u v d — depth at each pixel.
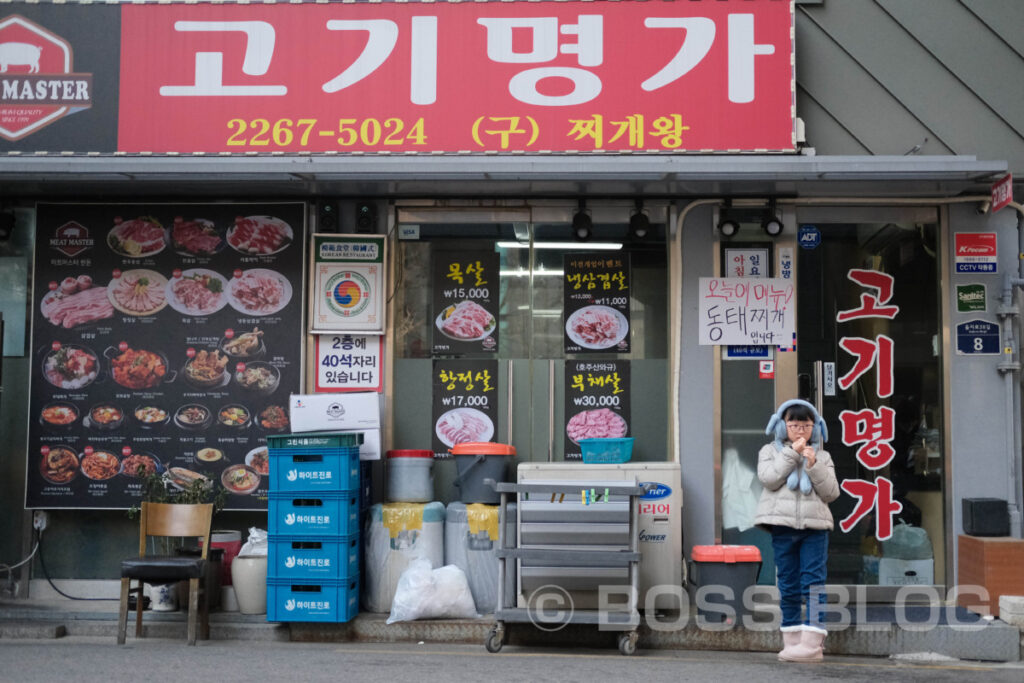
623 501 6.51
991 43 7.87
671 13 7.57
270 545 6.83
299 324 7.77
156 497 7.46
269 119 7.62
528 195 7.78
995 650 6.46
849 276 7.77
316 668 5.83
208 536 6.99
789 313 7.74
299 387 7.72
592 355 7.82
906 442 7.69
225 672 5.69
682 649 6.67
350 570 6.85
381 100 7.61
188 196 7.84
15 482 7.85
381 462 7.75
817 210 7.81
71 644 6.70
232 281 7.81
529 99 7.57
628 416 7.78
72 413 7.76
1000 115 7.82
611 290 7.85
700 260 7.79
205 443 7.72
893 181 7.18
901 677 5.77
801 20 7.92
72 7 7.74
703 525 7.63
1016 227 7.72
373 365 7.81
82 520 7.84
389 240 7.88
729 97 7.52
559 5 7.61
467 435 7.80
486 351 7.85
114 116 7.68
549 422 7.79
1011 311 7.62
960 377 7.66
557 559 6.44
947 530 7.55
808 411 6.43
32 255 7.95
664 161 6.86
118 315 7.82
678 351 7.73
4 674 5.61
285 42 7.66
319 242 7.84
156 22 7.71
